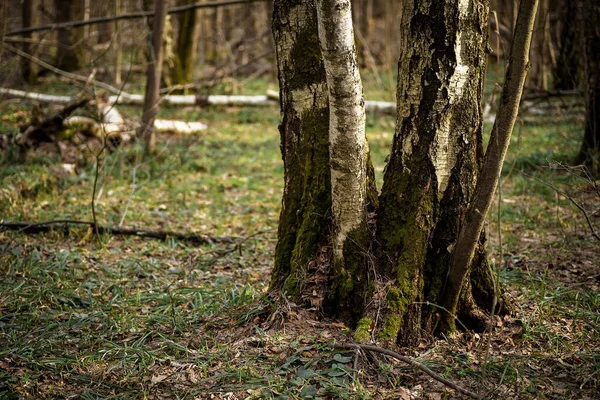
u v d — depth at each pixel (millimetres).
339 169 4125
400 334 4145
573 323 4617
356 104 3967
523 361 4055
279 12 4547
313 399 3648
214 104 15438
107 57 19016
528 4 3584
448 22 4137
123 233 7176
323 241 4512
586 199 7809
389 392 3730
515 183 8859
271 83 19859
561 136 11234
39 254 6254
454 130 4254
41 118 10492
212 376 3932
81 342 4555
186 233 7129
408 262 4238
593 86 8812
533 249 6426
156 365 4160
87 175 9672
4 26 12297
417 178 4289
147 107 10711
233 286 5555
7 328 4727
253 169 10602
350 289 4312
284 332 4246
